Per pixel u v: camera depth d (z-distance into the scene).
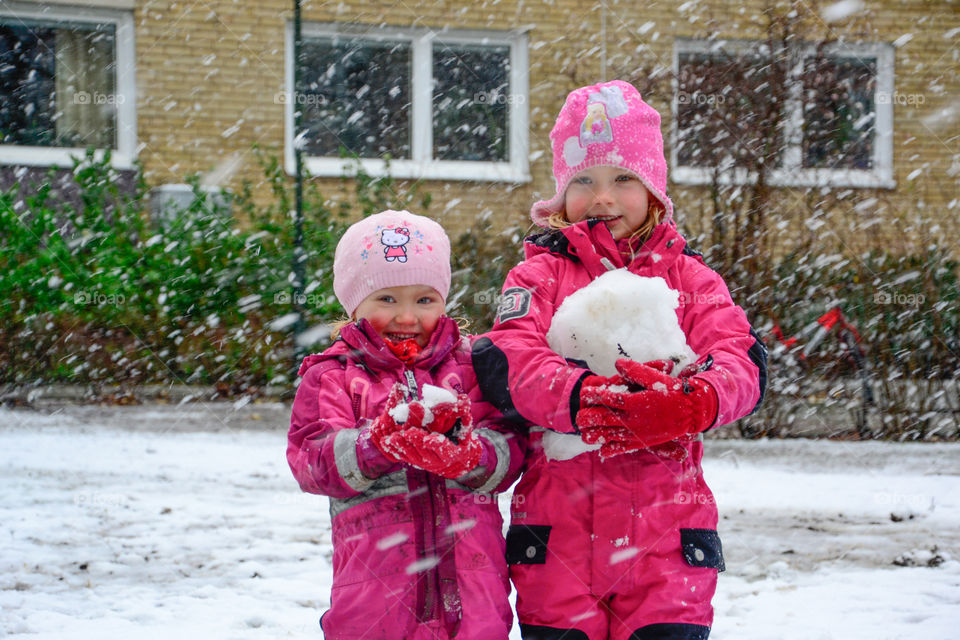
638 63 12.84
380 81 13.03
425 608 2.28
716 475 7.21
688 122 11.05
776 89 10.56
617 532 2.37
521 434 2.49
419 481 2.36
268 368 10.30
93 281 10.12
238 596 4.15
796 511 6.04
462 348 2.61
